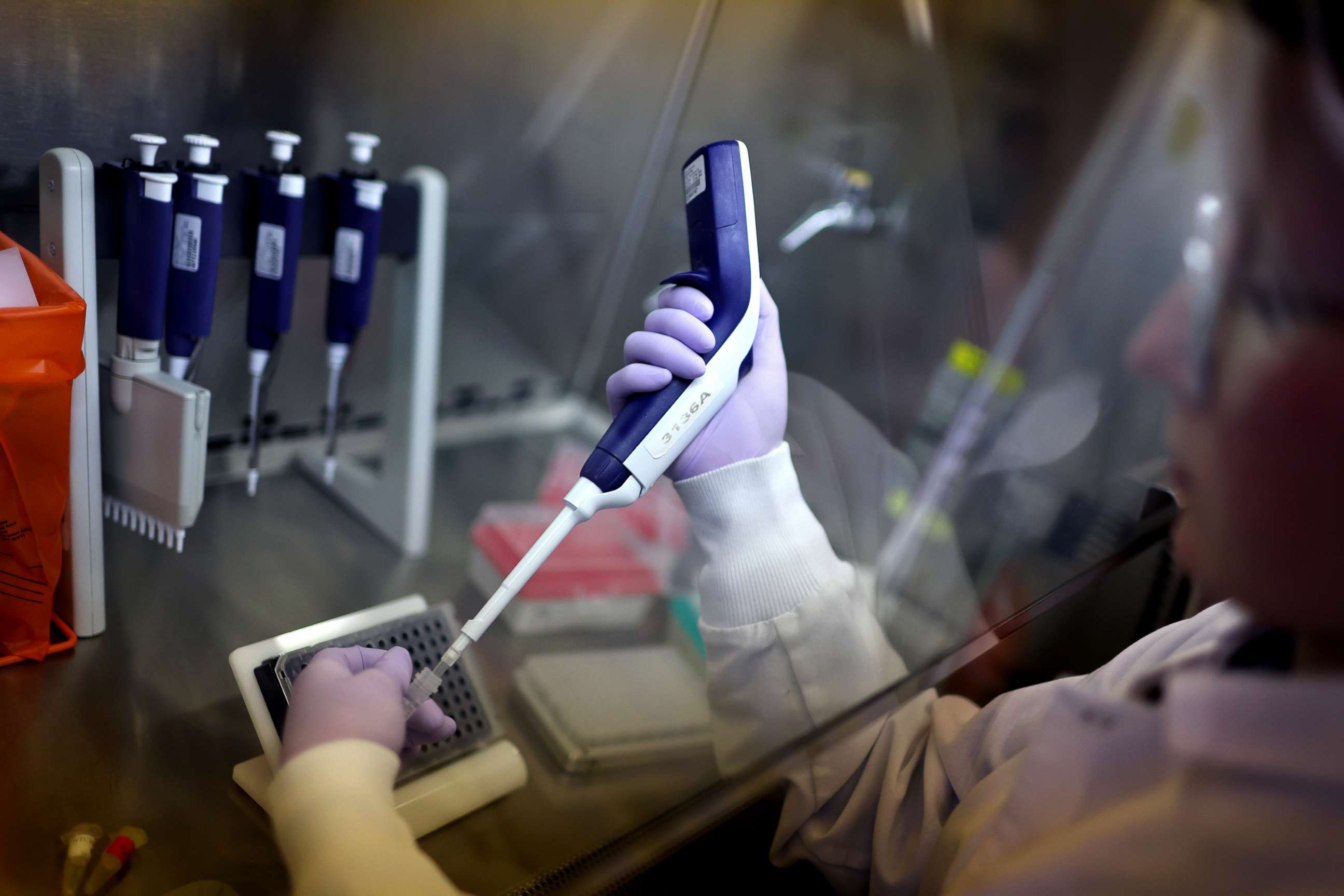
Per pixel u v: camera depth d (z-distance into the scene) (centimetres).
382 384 147
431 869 57
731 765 86
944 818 77
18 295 80
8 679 90
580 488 76
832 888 86
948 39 153
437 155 137
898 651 115
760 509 85
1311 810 42
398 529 127
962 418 162
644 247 173
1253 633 54
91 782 81
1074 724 55
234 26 104
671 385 79
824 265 155
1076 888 46
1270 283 40
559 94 143
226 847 78
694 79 158
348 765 62
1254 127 40
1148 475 132
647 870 80
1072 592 97
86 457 90
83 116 99
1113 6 157
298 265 124
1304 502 41
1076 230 166
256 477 119
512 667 109
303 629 86
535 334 171
